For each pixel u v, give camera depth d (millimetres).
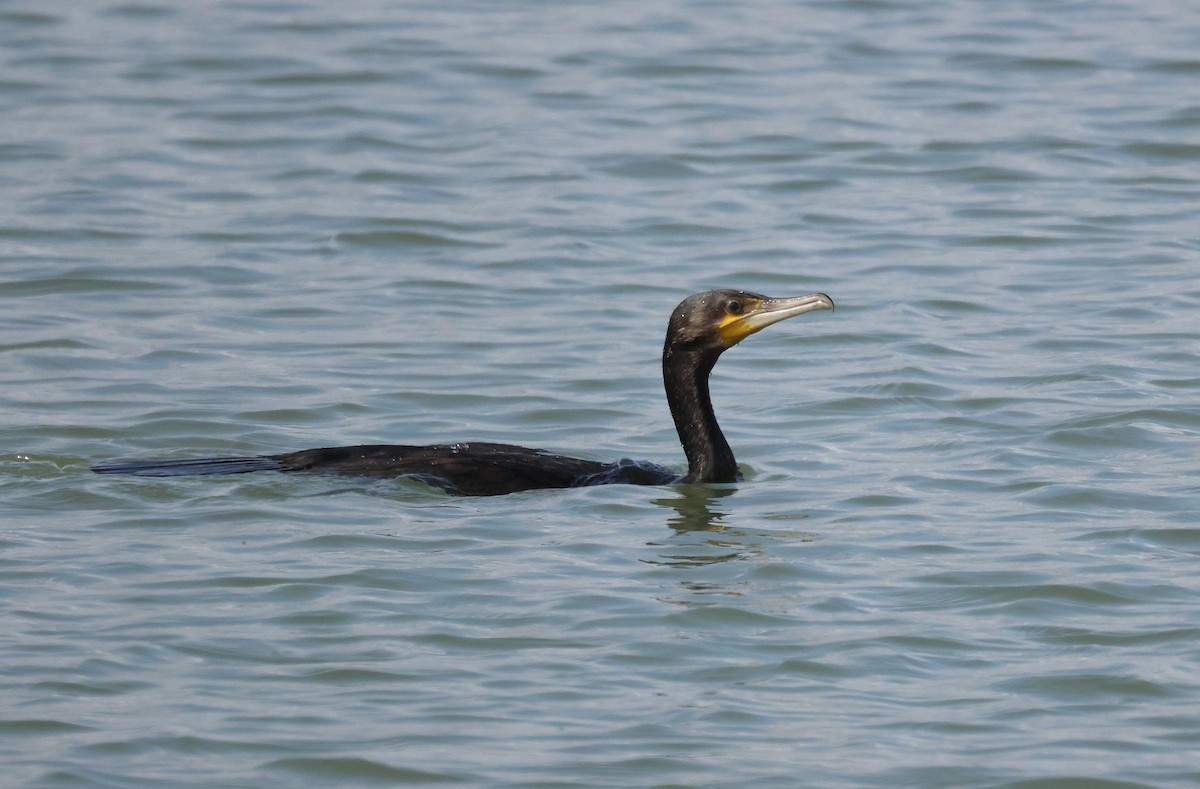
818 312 19328
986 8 32469
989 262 20938
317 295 20047
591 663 10391
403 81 28734
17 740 9297
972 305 19359
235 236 22062
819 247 21656
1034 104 27156
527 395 16750
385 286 20422
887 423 15758
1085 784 8930
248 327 18891
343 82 28641
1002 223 22344
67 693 9859
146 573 11750
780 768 9109
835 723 9641
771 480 14266
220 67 29391
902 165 24797
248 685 10039
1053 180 23969
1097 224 22219
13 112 27078
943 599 11414
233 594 11383
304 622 10945
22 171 24453
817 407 16281
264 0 33594
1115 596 11391
